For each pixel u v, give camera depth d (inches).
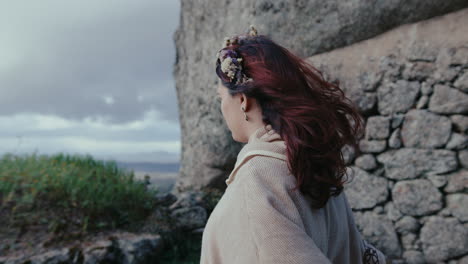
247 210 23.3
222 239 24.5
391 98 140.7
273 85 26.7
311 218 25.3
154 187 192.5
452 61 127.0
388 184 140.4
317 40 163.0
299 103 26.3
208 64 221.0
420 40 135.6
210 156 219.5
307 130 25.6
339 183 27.7
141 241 137.2
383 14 142.9
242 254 22.6
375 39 149.9
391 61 141.3
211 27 218.4
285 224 22.2
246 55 28.7
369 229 143.5
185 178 243.8
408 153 135.3
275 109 26.9
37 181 158.6
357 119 30.9
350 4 149.5
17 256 118.4
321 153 25.8
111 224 151.9
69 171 172.4
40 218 143.2
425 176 131.6
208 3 220.5
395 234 136.7
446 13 132.9
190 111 245.4
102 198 158.9
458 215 124.0
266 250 21.6
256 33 32.3
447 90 128.0
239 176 26.0
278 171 25.0
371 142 144.5
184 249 159.9
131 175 193.6
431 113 131.1
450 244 124.9
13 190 152.9
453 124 127.2
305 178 24.8
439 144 128.9
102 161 204.7
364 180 145.5
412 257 132.6
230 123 30.5
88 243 132.0
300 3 163.8
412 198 133.6
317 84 29.5
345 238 31.7
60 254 121.1
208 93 220.1
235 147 210.2
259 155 26.3
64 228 139.6
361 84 148.6
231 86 28.9
